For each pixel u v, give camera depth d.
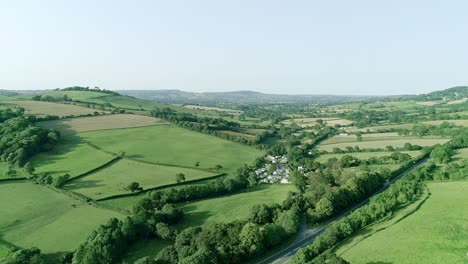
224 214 138.88
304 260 97.25
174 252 105.88
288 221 125.12
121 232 115.44
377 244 103.56
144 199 136.62
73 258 105.19
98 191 152.50
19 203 139.88
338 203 142.75
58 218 130.38
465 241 99.94
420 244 100.19
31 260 101.25
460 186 150.88
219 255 102.31
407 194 138.12
